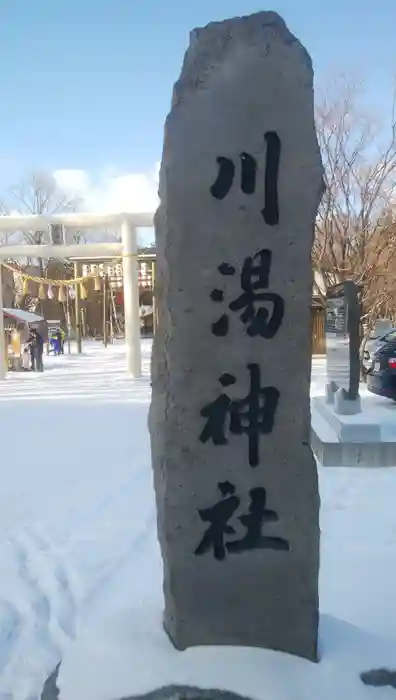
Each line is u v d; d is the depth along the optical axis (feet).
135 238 50.08
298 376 9.21
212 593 9.33
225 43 9.02
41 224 49.57
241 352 9.18
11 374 60.59
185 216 9.10
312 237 9.14
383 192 50.44
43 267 107.14
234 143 9.04
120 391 44.88
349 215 49.47
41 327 89.97
